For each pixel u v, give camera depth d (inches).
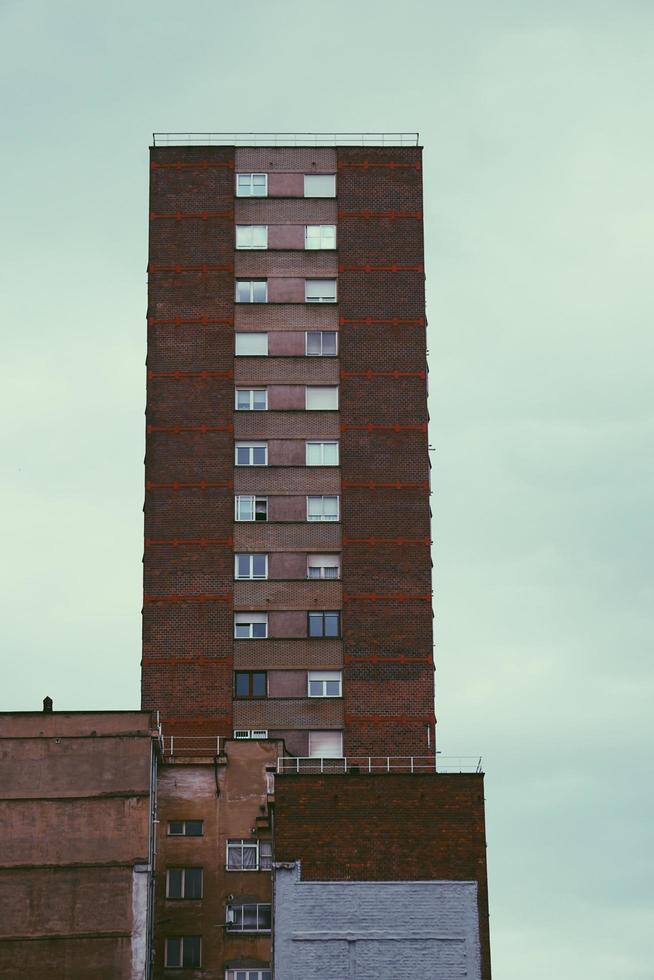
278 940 4468.5
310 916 4483.3
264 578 5502.0
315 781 4571.9
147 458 5595.5
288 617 5467.5
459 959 4456.2
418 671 5428.2
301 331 5718.5
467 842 4537.4
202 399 5649.6
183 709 5374.0
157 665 5413.4
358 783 4571.9
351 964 4451.3
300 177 5851.4
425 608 5492.1
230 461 5600.4
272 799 4879.4
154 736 4837.6
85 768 4640.8
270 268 5767.7
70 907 4537.4
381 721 5378.9
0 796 4611.2
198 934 4776.1
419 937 4468.5
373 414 5664.4
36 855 4571.9
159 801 4864.7
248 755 4916.3
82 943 4515.3
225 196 5821.9
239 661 5423.2
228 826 4854.8
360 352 5708.7
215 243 5787.4
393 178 5866.1
